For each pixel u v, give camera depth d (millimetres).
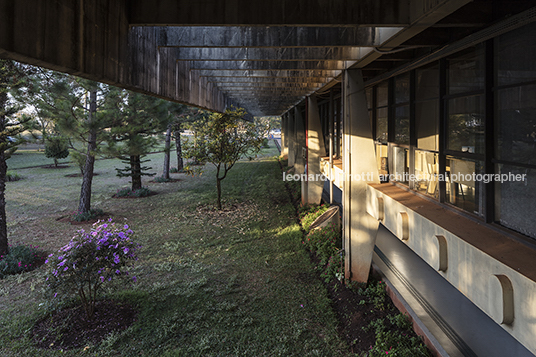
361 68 6809
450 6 2707
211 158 14023
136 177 16938
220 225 11906
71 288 5828
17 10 1534
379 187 6633
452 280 3615
